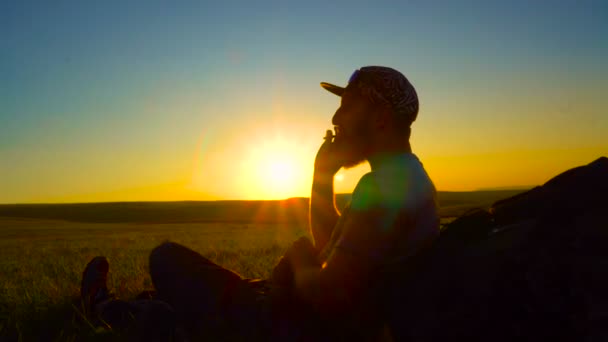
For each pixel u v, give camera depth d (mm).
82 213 121500
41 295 5469
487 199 128250
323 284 2611
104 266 4371
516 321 2191
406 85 2740
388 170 2633
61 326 4211
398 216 2555
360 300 2652
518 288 2195
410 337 2441
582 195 2311
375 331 2670
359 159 2941
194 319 3455
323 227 3111
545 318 2133
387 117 2727
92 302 4133
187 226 66188
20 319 4438
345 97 2846
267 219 97188
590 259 2125
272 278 3018
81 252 15438
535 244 2244
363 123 2768
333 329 2760
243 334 3203
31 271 8891
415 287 2496
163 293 3586
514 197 2688
